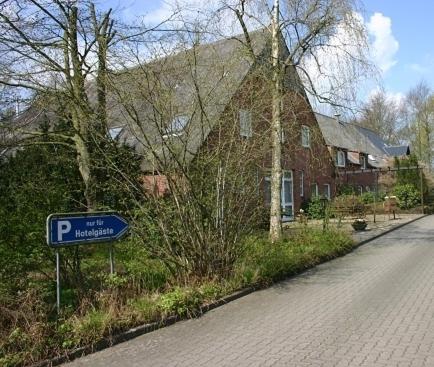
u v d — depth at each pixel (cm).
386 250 1452
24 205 662
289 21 1428
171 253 827
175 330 656
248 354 551
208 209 847
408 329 634
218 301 786
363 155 4350
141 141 794
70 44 984
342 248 1388
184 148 811
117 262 851
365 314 716
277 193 1352
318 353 548
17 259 641
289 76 1468
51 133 1131
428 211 3338
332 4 1418
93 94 923
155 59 805
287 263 1057
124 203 825
